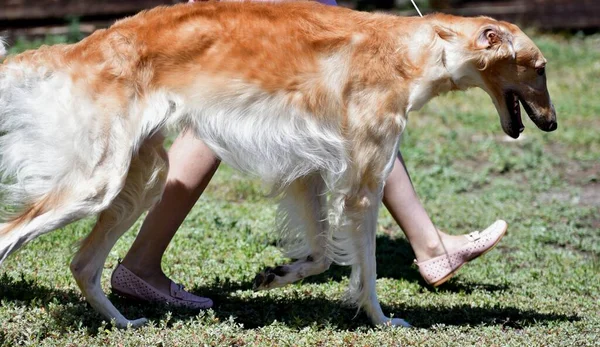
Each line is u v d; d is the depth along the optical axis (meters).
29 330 5.80
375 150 6.23
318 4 6.43
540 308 7.07
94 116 5.81
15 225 5.84
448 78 6.43
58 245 8.00
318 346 5.95
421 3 21.86
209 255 8.07
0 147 5.94
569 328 6.45
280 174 6.35
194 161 6.78
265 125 6.17
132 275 6.75
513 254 8.87
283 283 6.66
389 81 6.22
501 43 6.37
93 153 5.83
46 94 5.85
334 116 6.20
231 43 6.07
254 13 6.18
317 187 6.70
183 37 6.02
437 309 6.98
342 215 6.33
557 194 11.48
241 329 6.19
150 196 6.29
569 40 22.06
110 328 6.18
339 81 6.16
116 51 5.89
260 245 8.48
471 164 12.79
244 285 7.33
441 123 15.18
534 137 14.33
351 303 6.50
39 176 5.86
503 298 7.36
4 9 18.03
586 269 8.34
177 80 6.00
